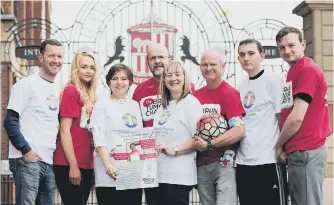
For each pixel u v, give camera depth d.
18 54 13.24
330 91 11.40
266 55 12.49
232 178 5.87
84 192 6.16
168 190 5.64
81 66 6.10
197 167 5.97
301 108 5.55
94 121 5.77
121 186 5.71
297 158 5.69
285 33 5.80
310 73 5.60
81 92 6.07
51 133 5.95
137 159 5.72
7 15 13.77
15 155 5.85
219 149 5.88
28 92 5.86
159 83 6.27
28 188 5.77
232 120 5.79
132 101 5.93
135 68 17.03
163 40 17.33
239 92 6.22
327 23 11.51
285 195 6.18
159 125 5.76
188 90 5.75
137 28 17.17
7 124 5.76
